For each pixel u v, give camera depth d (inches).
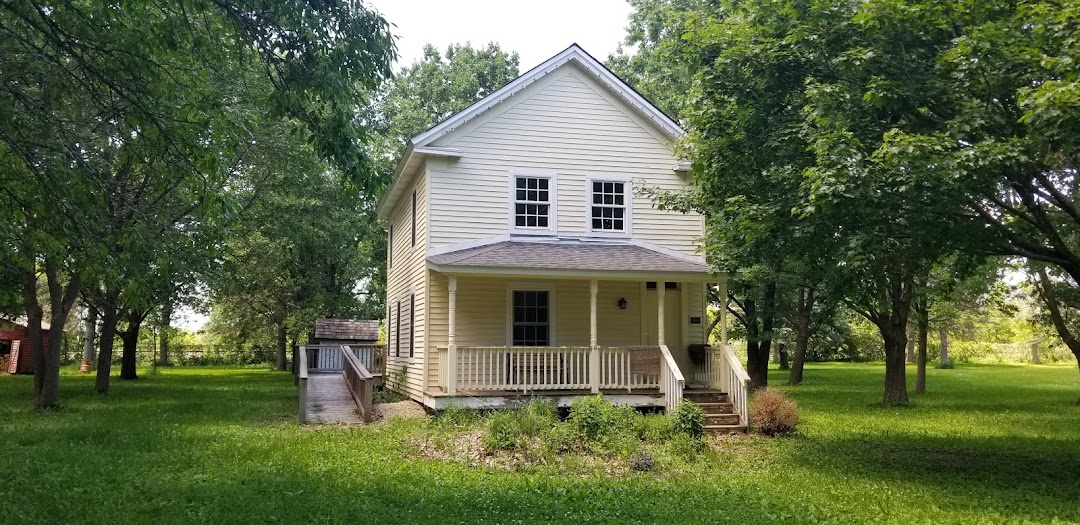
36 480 374.9
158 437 532.4
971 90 388.2
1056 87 309.1
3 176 342.3
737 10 517.7
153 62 353.7
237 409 758.5
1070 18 333.7
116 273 350.6
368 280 1630.2
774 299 1096.2
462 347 621.3
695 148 556.7
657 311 720.3
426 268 679.1
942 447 543.5
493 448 454.9
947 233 410.0
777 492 373.4
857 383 1309.1
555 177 716.0
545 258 639.8
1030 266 901.2
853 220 421.4
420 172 733.3
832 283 504.4
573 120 725.9
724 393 647.8
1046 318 1086.4
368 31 331.6
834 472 435.5
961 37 374.0
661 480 400.8
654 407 636.7
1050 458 500.4
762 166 489.7
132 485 363.3
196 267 829.8
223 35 387.9
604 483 382.6
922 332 1105.4
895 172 363.9
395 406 721.0
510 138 708.0
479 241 688.4
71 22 355.6
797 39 434.0
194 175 358.6
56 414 712.4
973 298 1023.6
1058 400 972.6
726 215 535.2
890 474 434.0
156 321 1338.6
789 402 623.2
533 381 635.5
